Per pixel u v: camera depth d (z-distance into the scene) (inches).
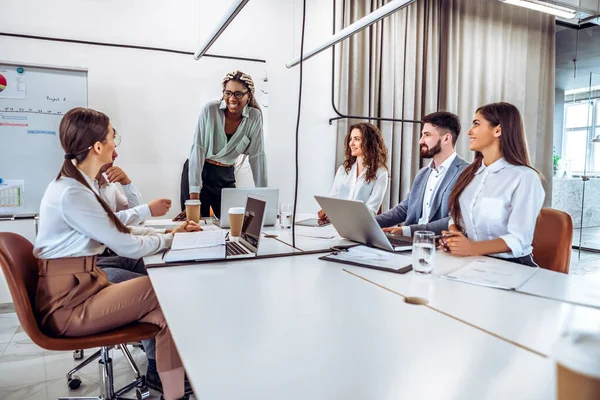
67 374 77.0
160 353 52.9
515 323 34.1
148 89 127.6
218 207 133.7
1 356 88.4
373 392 23.1
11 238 54.1
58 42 117.8
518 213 62.2
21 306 49.1
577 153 186.1
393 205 157.6
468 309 37.7
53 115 117.3
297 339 30.5
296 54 145.1
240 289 43.7
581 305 38.9
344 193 120.1
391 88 153.3
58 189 54.8
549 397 22.4
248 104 134.3
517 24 182.7
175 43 130.6
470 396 22.6
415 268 50.8
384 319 34.9
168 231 78.7
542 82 193.8
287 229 87.7
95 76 122.0
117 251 57.2
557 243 63.7
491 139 68.0
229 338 30.6
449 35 163.3
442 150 87.9
